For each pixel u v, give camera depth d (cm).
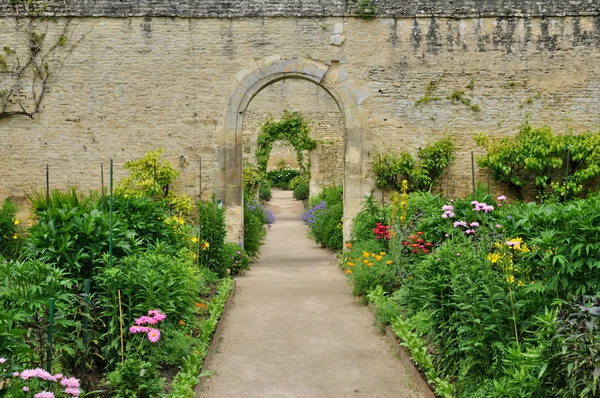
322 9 1231
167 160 1235
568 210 514
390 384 565
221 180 1239
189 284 658
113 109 1236
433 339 569
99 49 1231
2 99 1229
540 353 388
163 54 1233
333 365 620
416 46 1239
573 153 1184
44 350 465
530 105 1239
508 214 677
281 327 766
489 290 480
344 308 866
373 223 1116
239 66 1234
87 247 582
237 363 629
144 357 516
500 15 1233
